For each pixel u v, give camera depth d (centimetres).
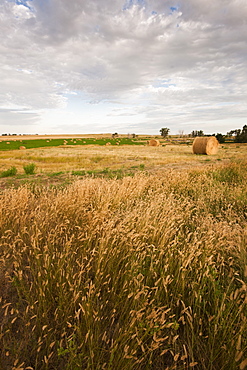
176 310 219
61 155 2611
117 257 270
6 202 411
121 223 320
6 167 1595
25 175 1170
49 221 348
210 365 173
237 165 1020
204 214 470
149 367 174
